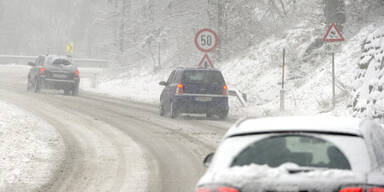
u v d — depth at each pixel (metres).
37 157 29.70
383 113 38.81
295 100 59.97
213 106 52.62
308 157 11.63
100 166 27.72
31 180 24.03
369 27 64.06
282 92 56.59
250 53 89.00
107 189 22.59
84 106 64.06
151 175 25.55
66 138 37.44
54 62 82.56
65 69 82.25
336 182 10.67
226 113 53.25
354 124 12.55
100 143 35.69
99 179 24.61
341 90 54.28
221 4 101.25
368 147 11.44
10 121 44.53
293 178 10.92
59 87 82.12
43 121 46.69
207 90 52.75
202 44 54.59
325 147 11.69
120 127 44.66
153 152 32.28
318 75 62.50
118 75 140.12
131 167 27.56
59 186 23.03
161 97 57.69
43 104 63.66
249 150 12.05
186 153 31.98
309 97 58.53
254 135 12.41
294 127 12.31
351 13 68.06
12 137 36.19
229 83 82.31
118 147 34.09
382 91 41.00
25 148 32.44
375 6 67.12
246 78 79.94
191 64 114.38
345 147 11.48
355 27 68.25
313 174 10.91
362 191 10.53
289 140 12.36
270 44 86.44
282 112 55.59
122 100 79.12
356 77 49.25
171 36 137.50
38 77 82.12
